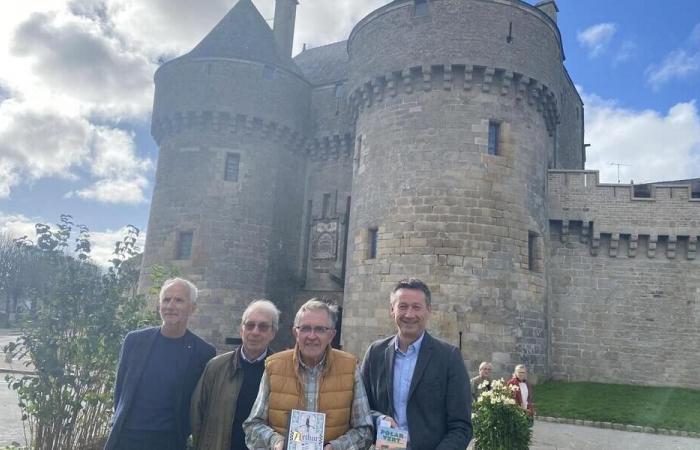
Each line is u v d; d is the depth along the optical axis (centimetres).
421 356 484
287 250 2683
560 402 1761
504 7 2055
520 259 1944
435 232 1895
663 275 2259
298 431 420
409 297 485
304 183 2819
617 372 2197
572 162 3033
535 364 1914
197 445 523
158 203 2634
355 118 2358
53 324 856
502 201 1948
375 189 2059
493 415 880
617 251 2294
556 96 2184
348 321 2039
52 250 895
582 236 2311
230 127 2594
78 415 893
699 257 2252
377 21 2162
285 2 3147
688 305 2220
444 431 470
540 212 2089
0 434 1146
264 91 2644
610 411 1700
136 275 972
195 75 2620
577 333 2241
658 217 2280
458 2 2034
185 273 2472
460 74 2009
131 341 575
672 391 2036
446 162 1945
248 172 2581
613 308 2253
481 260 1875
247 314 537
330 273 2617
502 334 1839
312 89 2861
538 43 2100
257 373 535
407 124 2025
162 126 2684
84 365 863
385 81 2095
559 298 2273
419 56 2017
